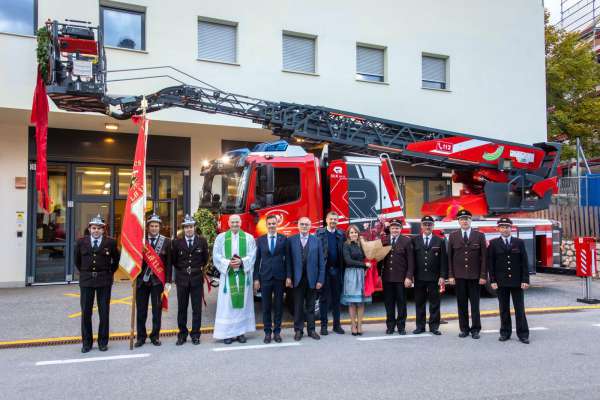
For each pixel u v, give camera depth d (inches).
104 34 485.7
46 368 235.1
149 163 538.3
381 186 380.2
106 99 359.6
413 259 305.6
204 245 288.8
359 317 303.4
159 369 231.8
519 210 455.2
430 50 637.9
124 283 498.3
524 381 211.8
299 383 209.3
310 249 291.4
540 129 700.7
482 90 667.4
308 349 267.4
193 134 550.6
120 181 532.1
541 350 265.0
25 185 492.1
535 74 704.4
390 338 294.4
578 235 608.1
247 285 289.6
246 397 192.9
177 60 503.2
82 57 349.1
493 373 223.1
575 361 243.4
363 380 213.0
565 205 662.5
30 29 455.5
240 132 543.2
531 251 454.3
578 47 1064.2
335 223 304.7
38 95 375.9
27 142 495.5
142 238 274.8
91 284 266.8
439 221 428.5
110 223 524.7
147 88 490.6
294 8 560.7
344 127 425.7
